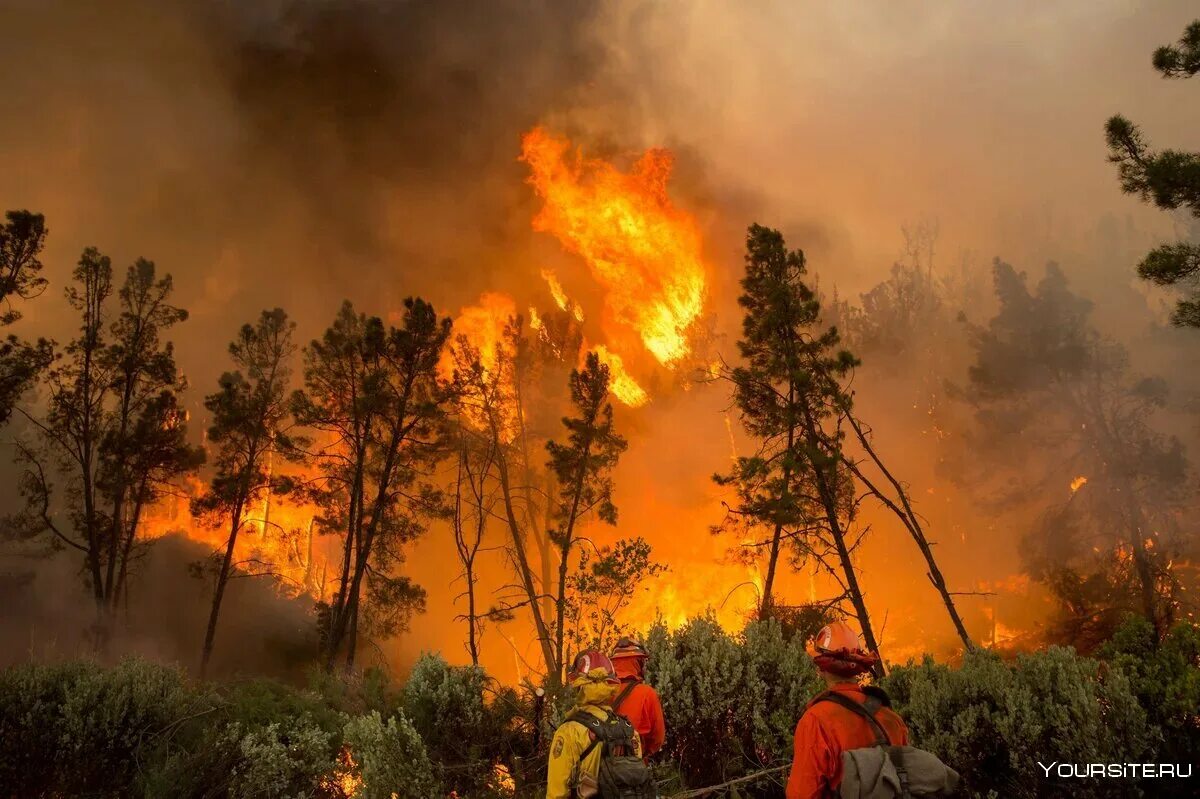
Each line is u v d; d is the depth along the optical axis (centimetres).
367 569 3284
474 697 749
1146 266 1534
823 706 388
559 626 2388
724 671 639
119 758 727
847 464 1720
